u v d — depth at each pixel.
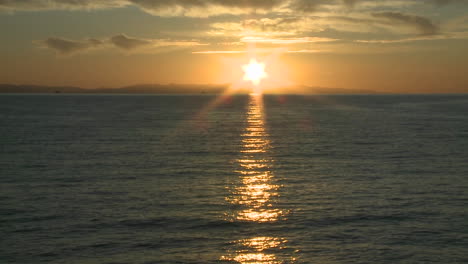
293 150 53.25
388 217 24.69
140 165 42.31
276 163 43.41
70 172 38.41
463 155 48.16
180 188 32.12
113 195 29.94
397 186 32.34
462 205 27.00
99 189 31.70
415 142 60.84
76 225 23.42
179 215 25.27
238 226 23.34
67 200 28.48
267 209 26.45
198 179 35.50
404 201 28.00
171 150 53.50
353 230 22.61
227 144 59.75
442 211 25.73
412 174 37.06
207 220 24.34
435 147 55.16
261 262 18.83
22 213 25.45
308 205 27.30
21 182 34.03
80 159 45.94
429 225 23.25
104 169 40.00
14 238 21.48
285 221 24.14
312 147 56.06
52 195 29.80
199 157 47.69
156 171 39.09
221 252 19.91
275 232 22.42
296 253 19.75
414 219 24.27
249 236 21.88
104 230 22.70
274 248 20.36
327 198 28.92
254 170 39.50
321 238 21.53
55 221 24.06
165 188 32.09
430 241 21.00
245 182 34.22
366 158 46.44
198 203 27.89
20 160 44.97
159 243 20.98
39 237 21.64
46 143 59.91
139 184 33.50
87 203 27.77
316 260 18.98
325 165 42.03
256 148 55.31
